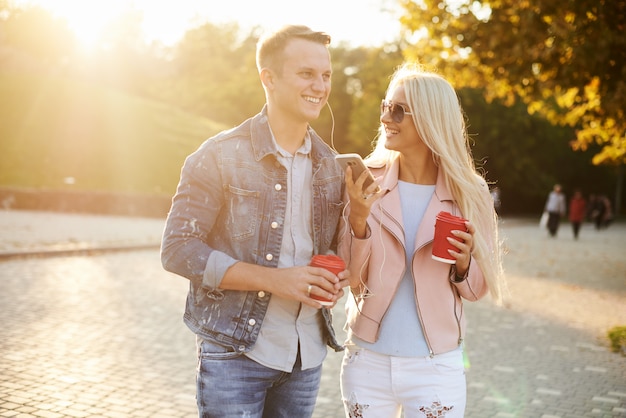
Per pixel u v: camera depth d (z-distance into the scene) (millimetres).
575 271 14617
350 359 2707
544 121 42625
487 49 10266
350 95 48406
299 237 2486
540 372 6297
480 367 6418
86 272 11125
